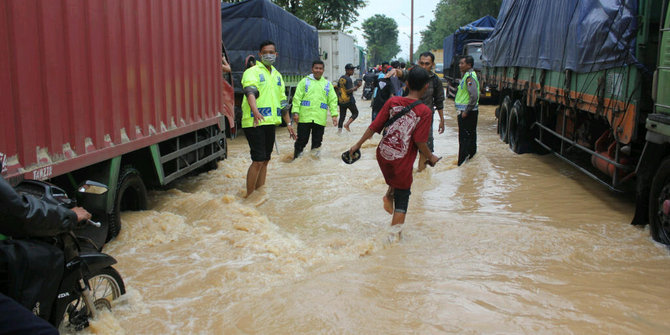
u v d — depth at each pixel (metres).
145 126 5.53
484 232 5.29
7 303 2.07
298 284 4.01
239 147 11.84
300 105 9.53
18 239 2.58
